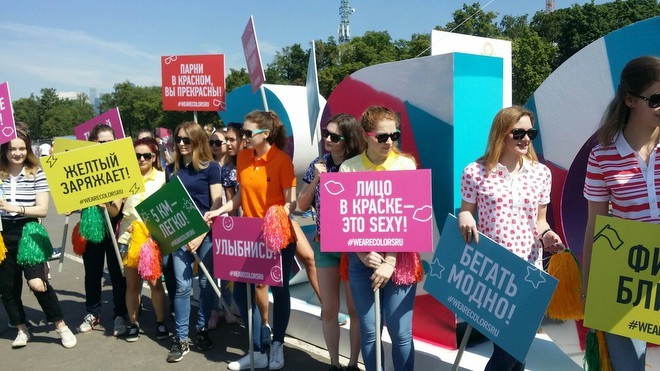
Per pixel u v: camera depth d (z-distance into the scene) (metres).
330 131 3.34
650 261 2.03
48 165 4.21
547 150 3.27
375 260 2.79
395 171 2.72
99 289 5.03
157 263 4.15
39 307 5.78
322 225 2.82
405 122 3.79
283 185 3.73
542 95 3.27
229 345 4.49
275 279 3.55
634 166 2.16
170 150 9.31
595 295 2.14
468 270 2.52
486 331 2.46
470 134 3.52
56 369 4.15
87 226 4.62
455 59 3.38
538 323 2.32
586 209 3.15
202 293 4.39
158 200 4.00
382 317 3.08
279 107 7.88
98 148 4.28
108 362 4.25
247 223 3.59
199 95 6.24
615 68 2.88
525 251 2.67
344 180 2.78
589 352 2.37
